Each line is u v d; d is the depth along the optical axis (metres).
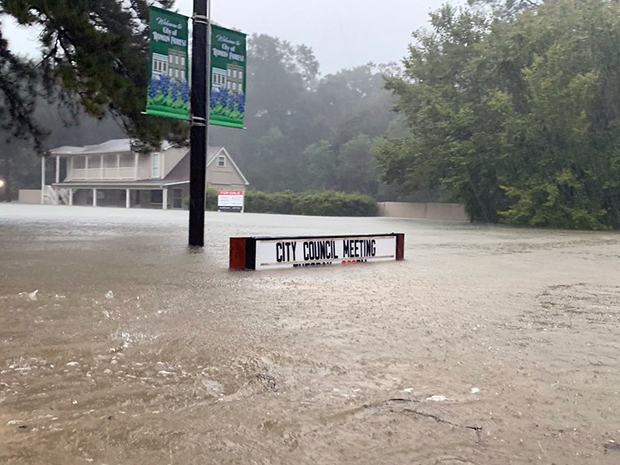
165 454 2.81
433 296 7.66
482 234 23.77
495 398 3.68
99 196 65.81
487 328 5.73
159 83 13.14
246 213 51.00
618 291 8.29
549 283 9.09
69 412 3.31
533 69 31.88
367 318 6.11
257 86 91.62
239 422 3.21
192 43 14.12
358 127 81.62
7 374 3.95
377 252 12.25
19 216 30.06
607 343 5.18
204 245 14.32
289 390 3.76
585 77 30.53
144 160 58.91
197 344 4.82
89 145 73.75
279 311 6.37
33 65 22.67
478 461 2.80
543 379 4.09
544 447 2.96
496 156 34.34
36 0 14.88
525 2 49.09
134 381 3.87
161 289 7.59
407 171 41.38
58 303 6.46
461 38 38.75
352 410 3.43
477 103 36.12
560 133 31.86
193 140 14.05
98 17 17.81
